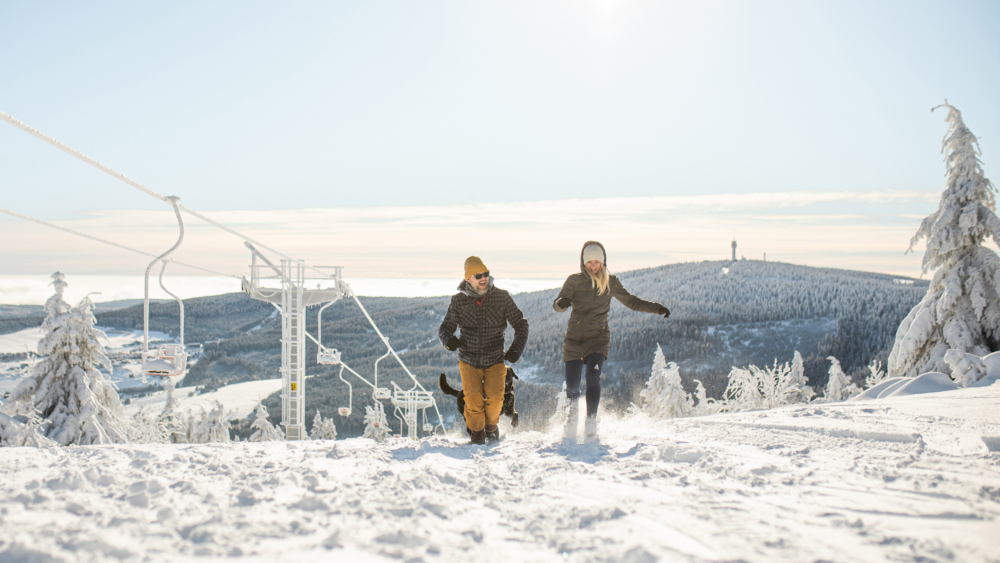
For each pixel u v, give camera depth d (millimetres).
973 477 2504
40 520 1897
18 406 16391
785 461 3070
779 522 1957
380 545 1740
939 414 4668
